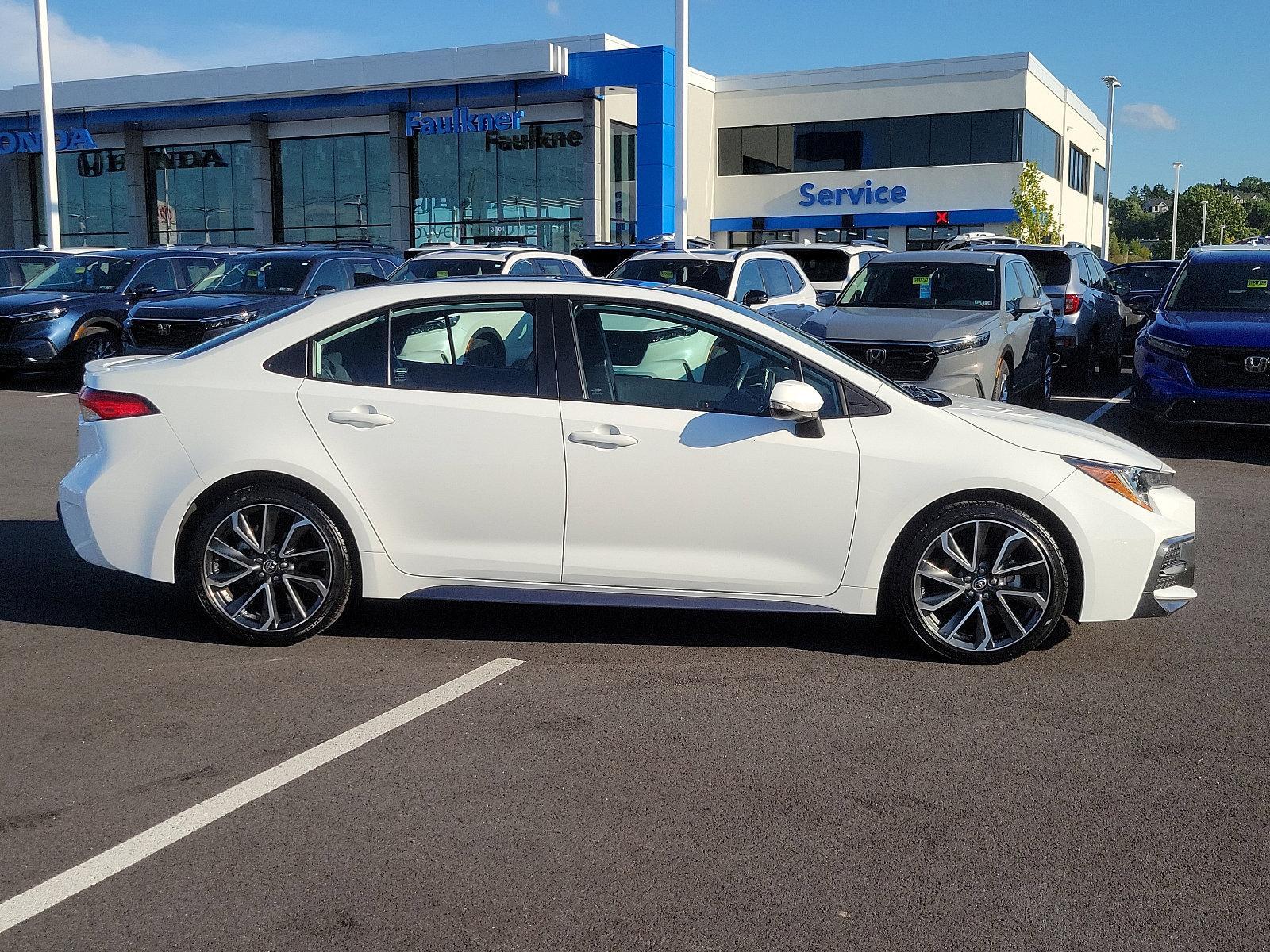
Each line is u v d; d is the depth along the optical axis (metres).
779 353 5.21
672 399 5.16
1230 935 3.07
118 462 5.27
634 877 3.34
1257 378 10.34
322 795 3.84
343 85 34.50
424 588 5.27
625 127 36.34
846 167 41.59
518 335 5.24
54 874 3.33
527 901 3.21
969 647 5.16
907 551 5.12
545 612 5.89
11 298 15.65
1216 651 5.40
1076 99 48.56
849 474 5.07
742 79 42.47
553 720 4.49
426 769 4.04
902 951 2.98
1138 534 5.09
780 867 3.40
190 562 5.28
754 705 4.66
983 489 5.07
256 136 38.69
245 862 3.40
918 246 41.19
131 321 14.70
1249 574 6.77
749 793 3.88
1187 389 10.53
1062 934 3.07
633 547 5.16
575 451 5.10
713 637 5.52
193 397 5.26
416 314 5.29
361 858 3.43
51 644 5.33
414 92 34.72
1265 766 4.14
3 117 39.84
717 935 3.05
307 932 3.05
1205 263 11.91
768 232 42.81
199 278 17.55
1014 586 5.16
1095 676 5.05
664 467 5.08
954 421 5.18
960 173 39.81
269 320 5.44
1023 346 11.92
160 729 4.37
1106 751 4.25
